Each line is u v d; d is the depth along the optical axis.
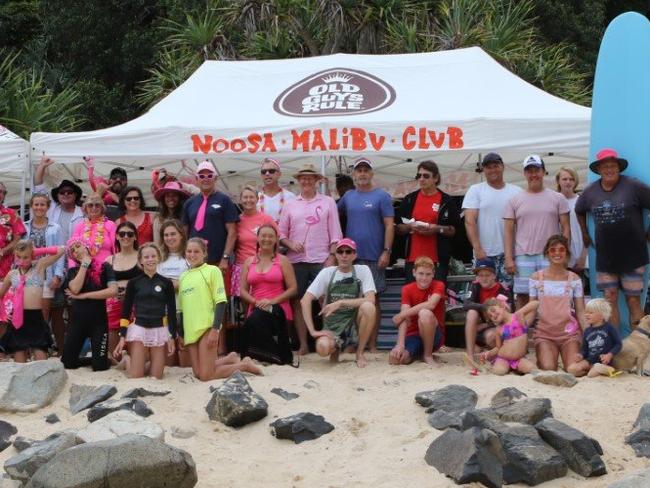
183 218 8.41
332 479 5.30
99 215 8.35
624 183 7.74
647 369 7.27
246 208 8.55
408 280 8.57
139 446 4.88
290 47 20.06
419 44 20.17
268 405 6.32
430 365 7.60
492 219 8.46
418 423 5.99
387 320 9.23
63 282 8.30
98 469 4.77
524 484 5.16
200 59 20.30
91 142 9.47
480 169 11.83
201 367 7.11
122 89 25.30
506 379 6.80
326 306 7.70
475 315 7.45
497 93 10.02
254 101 10.19
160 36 25.45
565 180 8.85
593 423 5.82
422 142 9.09
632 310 7.77
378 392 6.71
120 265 7.83
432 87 10.14
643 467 5.31
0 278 8.62
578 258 8.53
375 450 5.63
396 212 9.11
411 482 5.14
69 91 22.33
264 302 7.75
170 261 7.80
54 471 4.79
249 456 5.72
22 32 28.69
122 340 7.50
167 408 6.43
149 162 11.91
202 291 7.20
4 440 6.00
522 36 20.66
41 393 6.59
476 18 20.17
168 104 10.39
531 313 7.20
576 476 5.24
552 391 6.42
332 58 10.84
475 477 5.07
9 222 8.73
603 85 8.48
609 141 8.39
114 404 6.28
